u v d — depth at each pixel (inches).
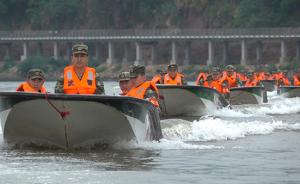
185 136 1327.5
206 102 1953.7
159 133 1261.1
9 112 1155.9
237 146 1197.1
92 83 1178.6
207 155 1082.7
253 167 963.3
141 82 1262.3
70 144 1159.6
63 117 1124.5
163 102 1914.4
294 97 3019.2
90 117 1131.3
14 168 940.0
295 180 865.5
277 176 893.2
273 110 2226.9
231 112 2059.5
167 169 942.4
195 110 1955.0
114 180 856.3
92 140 1169.4
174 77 1943.9
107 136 1171.3
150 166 968.3
